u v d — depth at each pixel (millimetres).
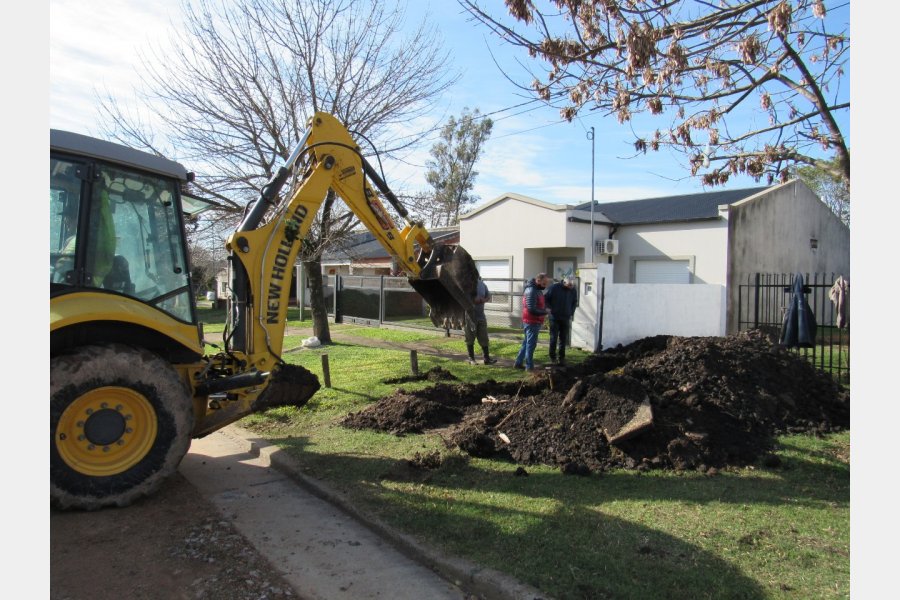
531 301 9758
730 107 6125
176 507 4637
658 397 6012
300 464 5516
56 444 4223
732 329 15289
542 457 5434
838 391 7020
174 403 4629
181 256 5062
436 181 41000
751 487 4672
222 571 3645
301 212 5793
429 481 4992
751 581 3229
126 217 4777
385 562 3805
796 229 17812
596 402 5871
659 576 3303
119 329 4660
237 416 5320
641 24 5102
